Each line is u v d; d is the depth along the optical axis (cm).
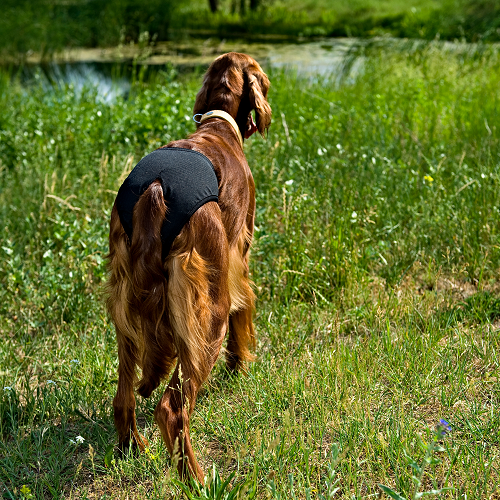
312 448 275
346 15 2097
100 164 540
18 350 384
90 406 321
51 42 1562
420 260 458
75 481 272
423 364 325
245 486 229
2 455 288
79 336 388
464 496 233
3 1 1773
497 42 1269
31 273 451
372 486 252
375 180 541
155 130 641
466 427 278
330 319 392
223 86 342
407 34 1641
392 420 282
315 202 478
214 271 256
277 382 322
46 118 700
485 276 434
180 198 250
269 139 626
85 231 462
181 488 238
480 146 593
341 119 707
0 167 602
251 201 316
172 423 237
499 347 346
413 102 729
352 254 438
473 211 474
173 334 248
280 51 1473
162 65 1312
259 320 396
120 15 1709
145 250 246
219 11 2209
